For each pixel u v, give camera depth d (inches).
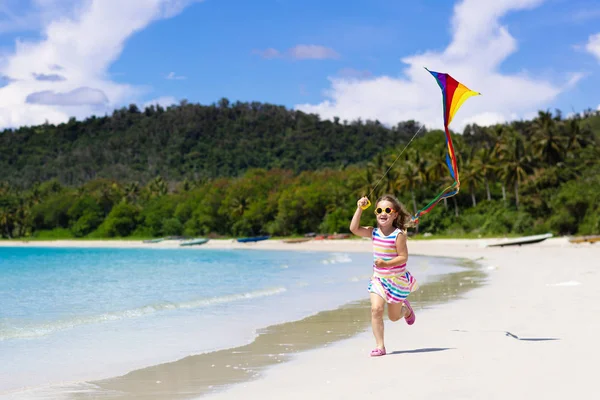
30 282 912.9
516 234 2385.6
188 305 524.4
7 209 5231.3
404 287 263.0
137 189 5743.1
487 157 2881.4
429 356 254.4
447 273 839.1
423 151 3614.7
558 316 351.3
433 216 2839.6
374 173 3282.5
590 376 203.0
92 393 228.8
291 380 231.6
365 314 446.0
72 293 706.2
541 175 2679.6
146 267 1333.7
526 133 3880.4
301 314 456.4
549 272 727.7
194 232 4099.4
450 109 260.1
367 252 1966.0
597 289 489.4
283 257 1737.2
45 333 386.6
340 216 3221.0
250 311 480.4
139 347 334.0
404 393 194.5
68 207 5147.6
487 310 403.2
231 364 276.4
